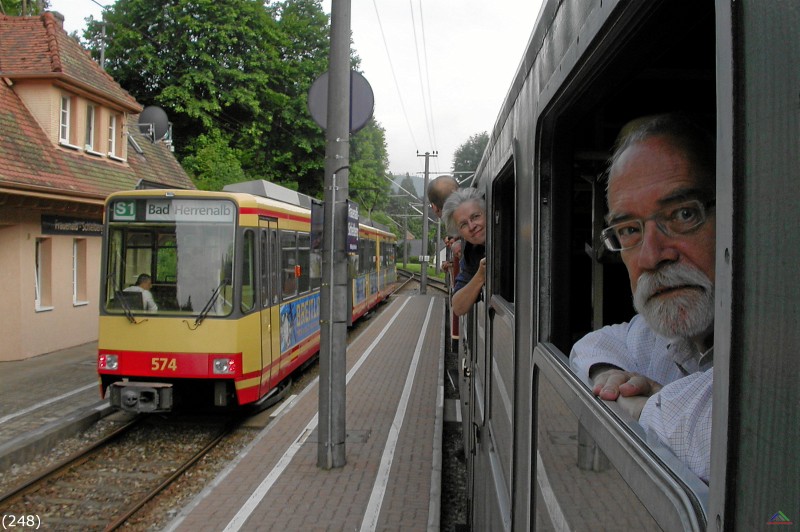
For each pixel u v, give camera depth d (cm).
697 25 116
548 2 174
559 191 186
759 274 69
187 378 816
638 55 129
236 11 2844
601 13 117
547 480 163
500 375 282
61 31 1631
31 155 1333
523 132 214
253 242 866
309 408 938
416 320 2045
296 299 1070
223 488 627
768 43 67
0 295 1259
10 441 736
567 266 185
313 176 3306
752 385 69
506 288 321
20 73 1402
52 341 1370
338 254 676
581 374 143
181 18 2775
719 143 77
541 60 182
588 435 125
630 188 132
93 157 1594
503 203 330
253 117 3012
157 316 818
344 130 679
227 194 840
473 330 471
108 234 836
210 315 817
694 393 106
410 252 8038
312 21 3322
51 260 1366
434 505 578
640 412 117
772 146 66
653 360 141
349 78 677
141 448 790
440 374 1170
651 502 90
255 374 859
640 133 132
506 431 249
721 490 74
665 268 125
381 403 965
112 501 632
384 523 549
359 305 1933
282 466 689
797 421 62
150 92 2897
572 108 171
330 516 563
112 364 822
